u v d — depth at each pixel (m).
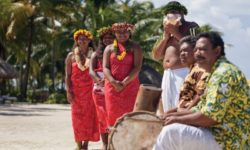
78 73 9.51
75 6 47.81
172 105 6.85
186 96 5.46
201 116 4.91
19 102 44.31
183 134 4.94
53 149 10.51
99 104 8.84
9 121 18.61
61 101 45.47
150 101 6.30
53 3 46.00
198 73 5.42
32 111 27.08
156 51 7.22
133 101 7.95
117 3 49.28
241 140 4.99
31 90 55.41
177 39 6.88
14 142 11.59
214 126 5.00
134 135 5.79
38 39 48.25
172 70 6.93
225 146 4.96
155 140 5.71
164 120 5.32
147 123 5.79
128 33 7.98
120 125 5.87
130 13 45.09
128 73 7.97
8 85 52.94
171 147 5.01
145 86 6.38
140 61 8.04
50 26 49.50
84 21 49.06
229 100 4.92
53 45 49.69
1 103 39.25
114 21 44.44
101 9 46.34
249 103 5.02
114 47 7.98
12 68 38.59
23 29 46.28
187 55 5.75
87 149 9.81
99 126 8.93
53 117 21.62
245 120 5.01
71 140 12.15
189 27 6.89
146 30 44.50
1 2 42.19
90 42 9.69
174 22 6.79
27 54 47.38
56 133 13.98
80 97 9.59
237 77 4.96
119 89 7.84
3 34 44.28
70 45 46.78
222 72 4.95
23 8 42.25
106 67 8.02
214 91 4.91
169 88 6.89
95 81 8.88
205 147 4.93
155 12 45.16
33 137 12.75
